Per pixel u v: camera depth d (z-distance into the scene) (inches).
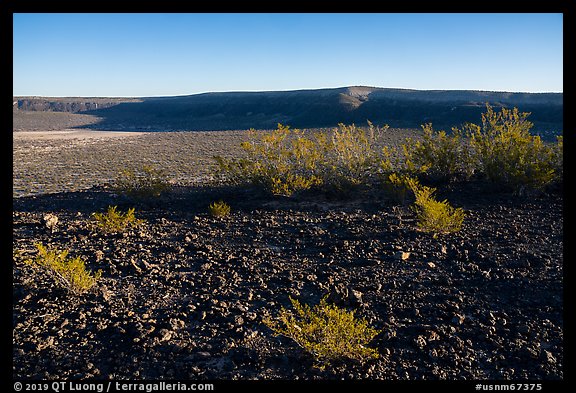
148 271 286.7
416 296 239.3
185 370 176.1
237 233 374.3
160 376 172.6
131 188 533.3
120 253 320.5
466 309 223.6
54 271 257.1
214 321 216.5
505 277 257.0
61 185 986.7
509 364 177.5
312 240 347.6
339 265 291.3
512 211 391.2
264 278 271.3
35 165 1400.1
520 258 283.6
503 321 209.3
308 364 179.3
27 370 176.2
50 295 245.3
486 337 195.3
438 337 196.5
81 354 187.6
